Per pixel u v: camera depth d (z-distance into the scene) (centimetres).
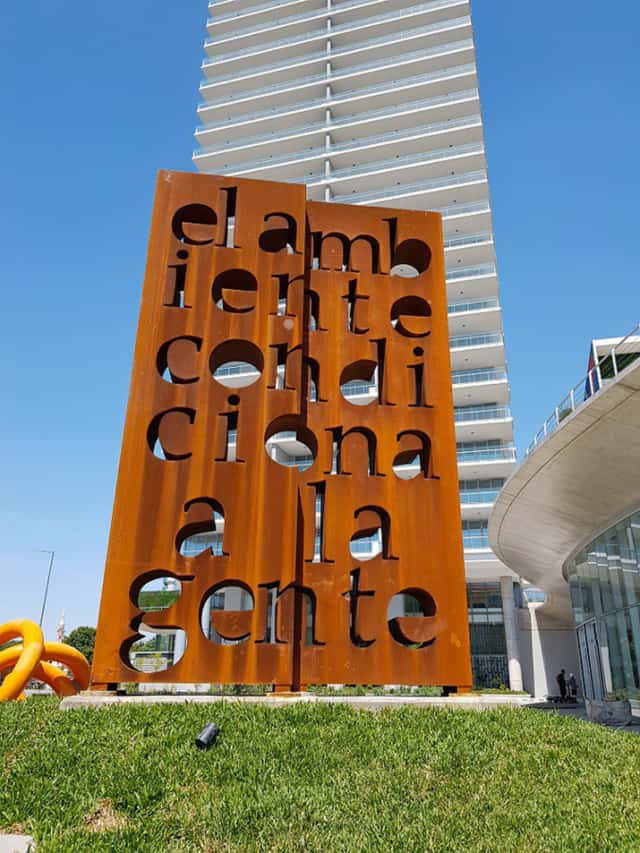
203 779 671
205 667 1132
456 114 6047
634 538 1944
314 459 1320
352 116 6272
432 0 6731
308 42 6906
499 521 2748
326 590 1216
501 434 5006
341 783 668
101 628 1140
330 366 1388
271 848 520
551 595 4128
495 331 5278
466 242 5431
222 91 7119
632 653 1973
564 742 898
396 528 1276
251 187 1477
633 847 548
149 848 509
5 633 1791
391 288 1476
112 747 757
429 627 1222
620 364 2653
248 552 1198
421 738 835
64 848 486
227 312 1362
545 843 551
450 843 538
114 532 1189
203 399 1293
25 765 689
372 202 5812
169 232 1420
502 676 4812
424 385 1406
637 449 1562
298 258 1421
